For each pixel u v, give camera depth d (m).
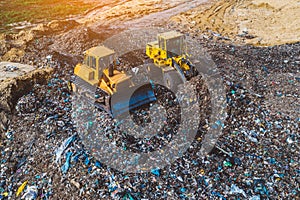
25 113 11.77
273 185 8.14
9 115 11.82
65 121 10.69
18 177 9.15
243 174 8.44
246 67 14.91
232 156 9.02
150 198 7.70
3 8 32.19
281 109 11.42
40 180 8.74
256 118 10.62
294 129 10.22
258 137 9.90
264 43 21.16
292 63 16.42
